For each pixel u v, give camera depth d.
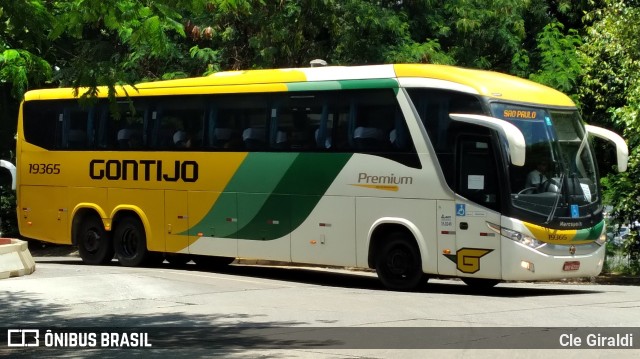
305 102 21.34
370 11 27.58
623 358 11.47
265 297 18.28
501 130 18.39
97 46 28.88
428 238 19.41
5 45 15.60
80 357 12.20
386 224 20.05
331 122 20.91
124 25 12.95
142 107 24.27
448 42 30.19
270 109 21.92
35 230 26.58
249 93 22.33
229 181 22.53
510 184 18.58
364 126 20.39
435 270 19.34
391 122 20.02
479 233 18.81
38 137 26.50
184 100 23.50
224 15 27.41
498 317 15.23
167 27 13.21
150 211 24.08
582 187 19.67
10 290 19.00
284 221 21.58
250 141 22.20
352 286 21.08
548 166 19.20
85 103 14.16
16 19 13.22
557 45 27.30
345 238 20.59
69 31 13.38
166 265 25.66
